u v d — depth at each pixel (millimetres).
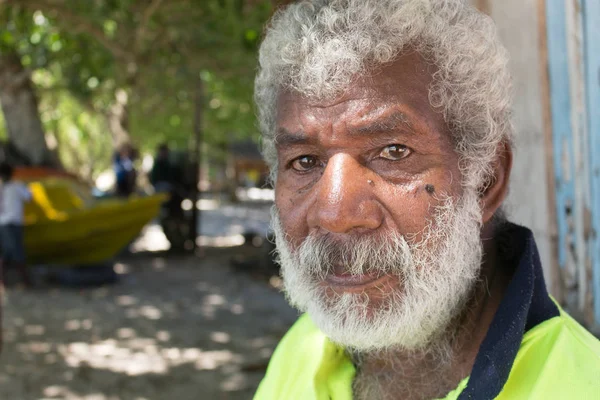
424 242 1108
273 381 1470
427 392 1244
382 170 1119
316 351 1427
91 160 29156
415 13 1085
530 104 2488
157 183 11508
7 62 10242
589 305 2236
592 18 2117
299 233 1196
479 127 1145
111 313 6926
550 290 2416
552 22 2330
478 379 1020
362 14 1103
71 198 9367
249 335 6082
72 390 4609
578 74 2209
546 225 2439
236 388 4699
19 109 10586
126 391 4617
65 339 5895
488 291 1229
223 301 7570
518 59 2539
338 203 1089
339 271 1131
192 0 7254
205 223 17438
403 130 1094
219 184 32344
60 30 8195
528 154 2518
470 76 1122
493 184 1217
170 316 6828
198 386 4727
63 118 26453
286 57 1159
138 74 11719
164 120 20906
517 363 1062
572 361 1034
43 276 8641
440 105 1105
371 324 1117
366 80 1098
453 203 1127
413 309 1113
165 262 10516
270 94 1249
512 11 2549
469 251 1157
